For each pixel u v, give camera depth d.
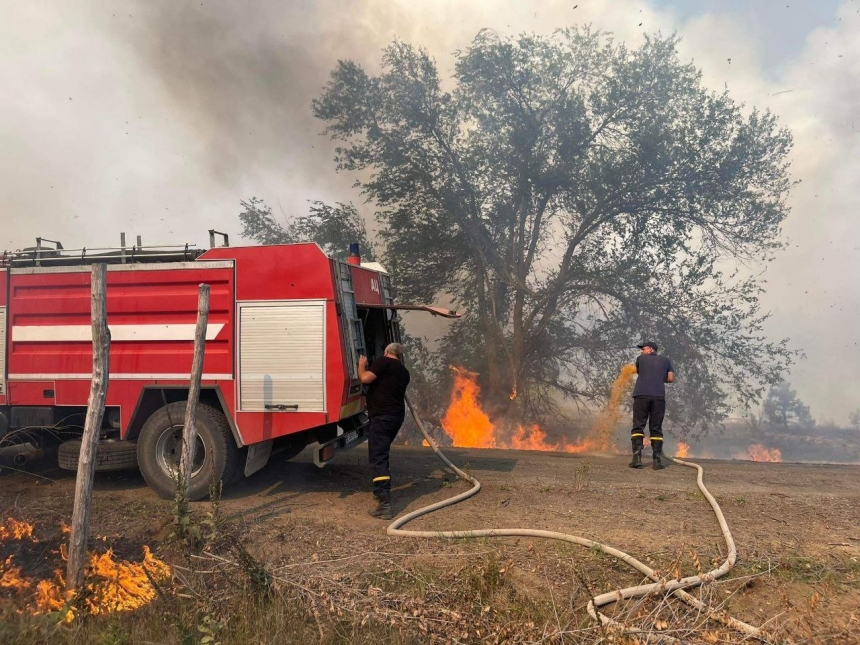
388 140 17.72
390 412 6.07
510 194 17.86
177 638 3.30
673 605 3.81
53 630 3.43
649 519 5.71
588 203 17.45
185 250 6.96
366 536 5.22
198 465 6.48
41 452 7.30
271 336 6.34
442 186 17.56
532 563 4.49
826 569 4.32
